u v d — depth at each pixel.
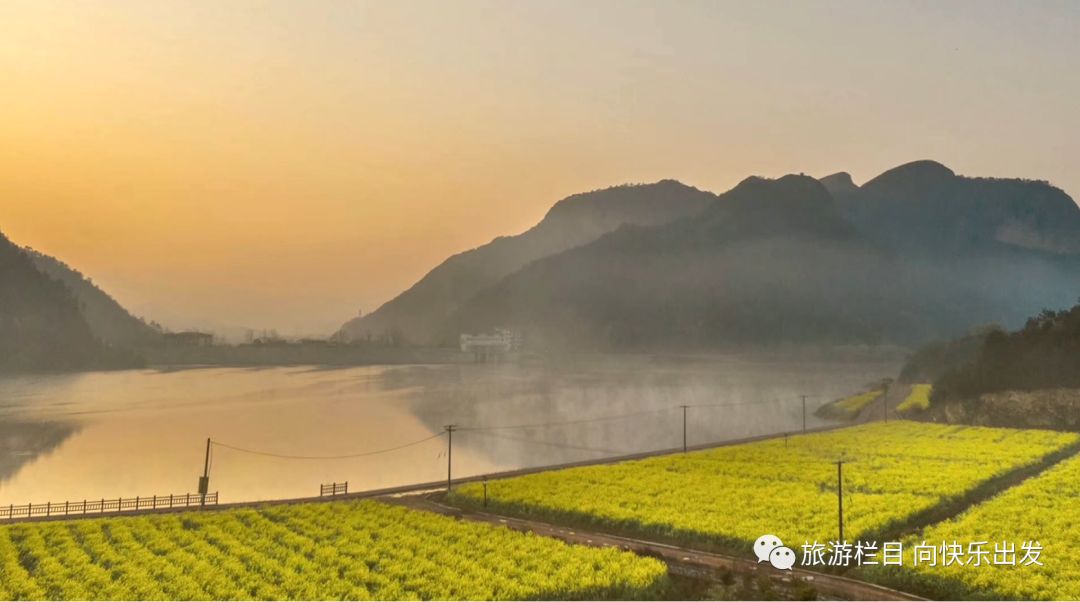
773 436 109.88
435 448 119.25
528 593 35.53
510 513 57.97
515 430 142.00
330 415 173.00
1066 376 110.62
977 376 122.12
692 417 164.88
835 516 49.59
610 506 55.06
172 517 51.84
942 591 36.50
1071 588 34.59
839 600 36.44
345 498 66.25
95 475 96.31
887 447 84.88
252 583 37.09
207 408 186.50
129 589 36.03
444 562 40.88
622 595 37.06
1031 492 56.72
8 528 48.03
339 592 35.88
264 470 99.62
